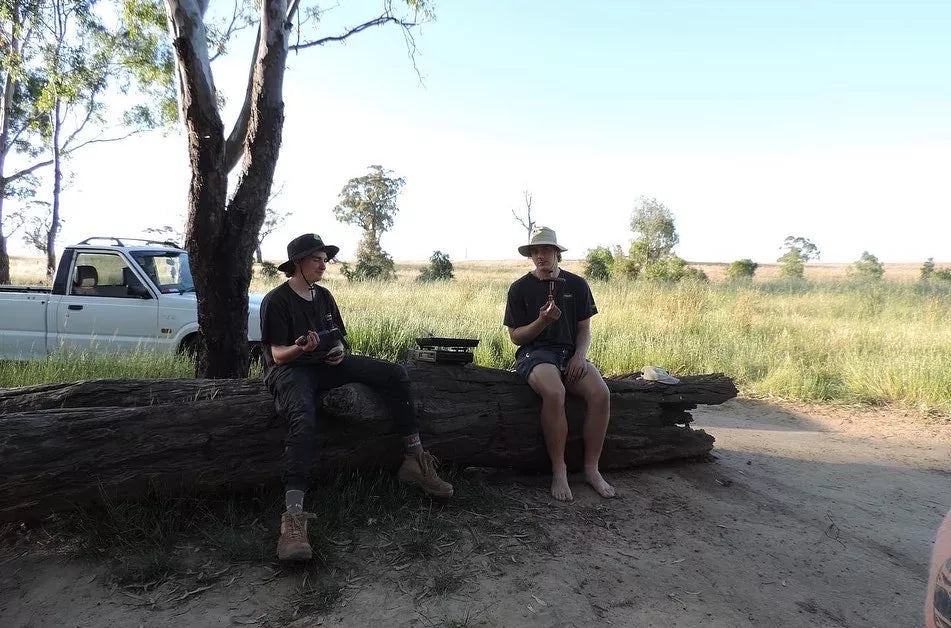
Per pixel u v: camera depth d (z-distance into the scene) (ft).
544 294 14.40
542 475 14.78
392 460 12.74
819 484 16.16
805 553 11.99
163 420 10.96
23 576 9.66
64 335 25.11
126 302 24.99
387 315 34.91
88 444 10.39
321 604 9.16
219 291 17.62
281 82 17.35
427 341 13.89
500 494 13.38
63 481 10.20
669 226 121.19
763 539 12.41
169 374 21.54
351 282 68.33
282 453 11.64
